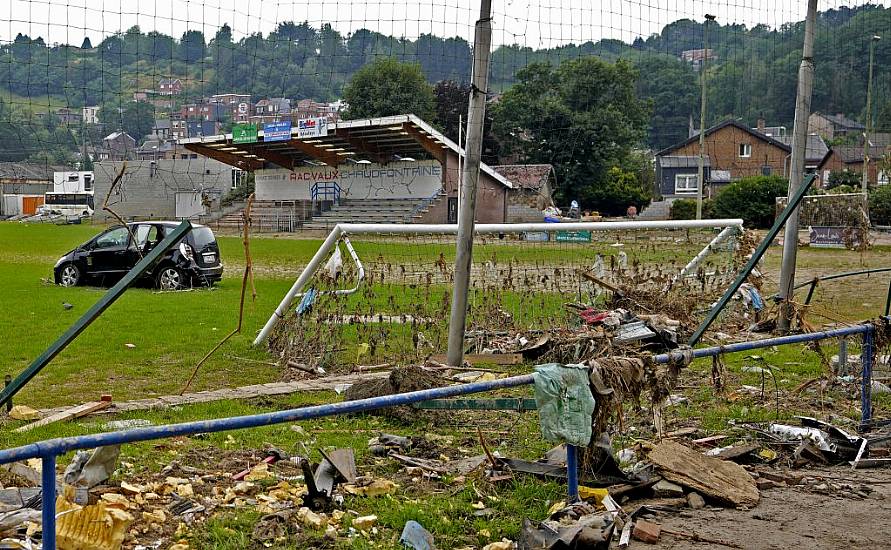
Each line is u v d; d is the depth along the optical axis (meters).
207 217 55.28
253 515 5.40
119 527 4.67
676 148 65.31
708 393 9.71
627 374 6.02
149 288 20.81
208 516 5.41
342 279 12.93
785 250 14.73
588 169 57.03
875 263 30.72
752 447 7.30
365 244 21.09
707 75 37.34
